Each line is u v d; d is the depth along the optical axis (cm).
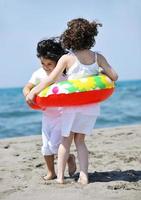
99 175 779
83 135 725
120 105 4450
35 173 809
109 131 1407
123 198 619
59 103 702
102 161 905
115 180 736
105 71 737
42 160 928
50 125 742
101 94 708
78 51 725
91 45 732
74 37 712
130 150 1020
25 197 641
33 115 3616
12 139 1330
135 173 793
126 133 1330
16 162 914
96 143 1148
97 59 730
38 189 684
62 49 755
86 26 718
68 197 630
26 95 758
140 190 663
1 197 648
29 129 2767
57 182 722
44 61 750
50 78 716
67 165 841
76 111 702
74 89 692
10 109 4378
